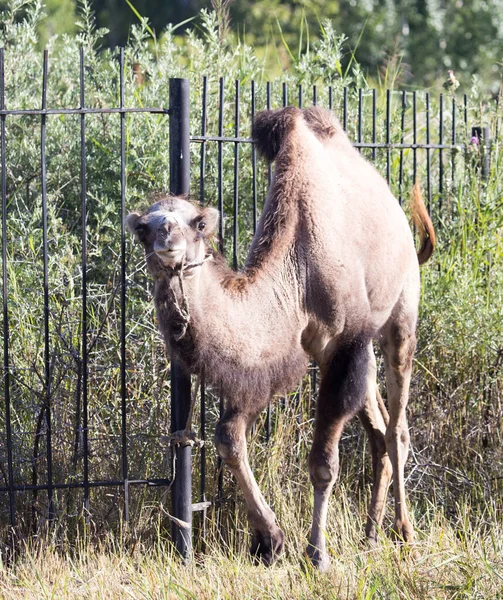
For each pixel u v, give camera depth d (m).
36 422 20.38
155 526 20.23
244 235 24.41
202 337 16.16
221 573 17.86
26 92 27.16
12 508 18.91
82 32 32.38
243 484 18.42
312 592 16.62
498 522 21.08
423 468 22.80
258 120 19.42
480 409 23.55
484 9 70.94
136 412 21.28
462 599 16.23
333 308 18.53
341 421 18.84
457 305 23.75
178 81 18.69
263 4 66.38
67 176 26.39
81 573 18.22
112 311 21.92
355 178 19.88
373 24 67.75
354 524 20.31
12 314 21.66
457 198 25.89
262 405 17.72
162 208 15.59
